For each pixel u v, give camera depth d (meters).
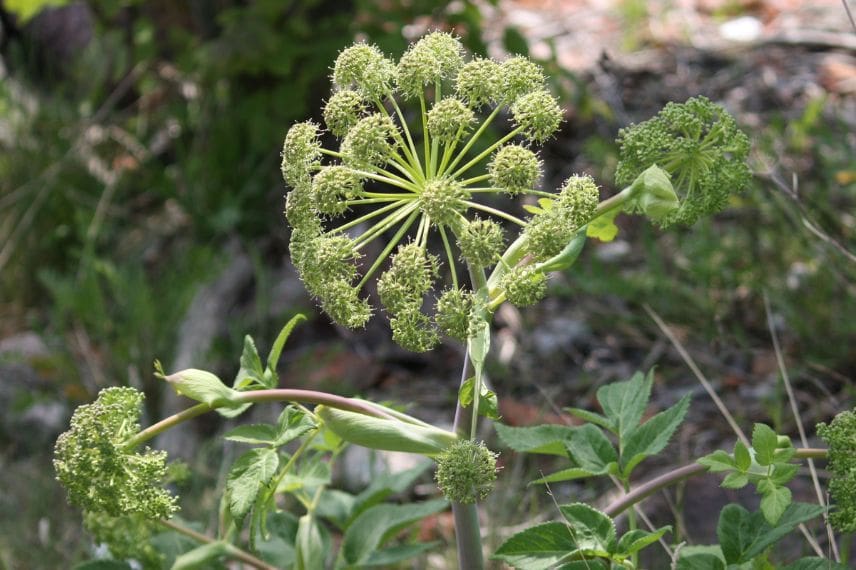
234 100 2.29
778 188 1.44
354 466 1.51
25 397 1.74
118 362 1.81
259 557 1.12
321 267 0.92
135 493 0.93
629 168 1.01
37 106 2.53
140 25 2.46
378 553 1.12
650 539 0.94
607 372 1.76
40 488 1.53
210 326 1.92
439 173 0.92
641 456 1.02
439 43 0.94
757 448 0.93
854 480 0.94
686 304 1.79
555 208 0.92
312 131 0.94
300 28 2.12
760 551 0.97
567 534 0.97
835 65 2.67
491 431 1.58
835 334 1.64
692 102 1.00
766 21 3.04
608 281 1.78
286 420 0.94
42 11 2.77
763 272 1.75
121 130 2.46
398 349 1.92
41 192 2.19
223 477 1.42
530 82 0.94
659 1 3.15
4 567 1.36
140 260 2.16
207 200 2.24
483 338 0.92
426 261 0.91
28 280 2.19
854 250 1.64
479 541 0.99
